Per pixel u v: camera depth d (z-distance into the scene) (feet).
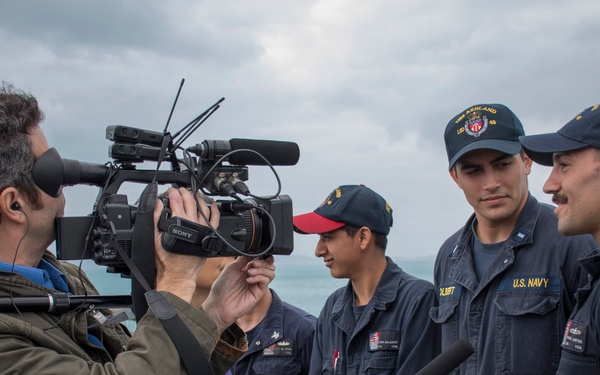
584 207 7.91
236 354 7.23
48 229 6.29
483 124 9.55
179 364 5.86
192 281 6.33
